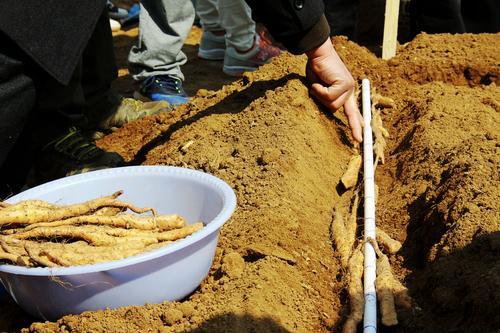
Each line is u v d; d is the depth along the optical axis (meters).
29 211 1.30
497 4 3.09
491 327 1.21
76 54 1.46
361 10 3.50
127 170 1.52
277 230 1.51
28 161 1.77
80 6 1.46
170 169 1.49
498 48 2.49
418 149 1.91
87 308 1.25
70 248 1.24
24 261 1.19
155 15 2.55
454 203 1.53
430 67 2.42
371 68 2.45
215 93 2.31
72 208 1.34
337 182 1.88
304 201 1.68
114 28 4.19
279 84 2.13
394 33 2.53
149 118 2.36
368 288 1.42
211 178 1.44
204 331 1.21
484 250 1.35
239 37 3.15
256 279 1.35
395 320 1.34
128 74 3.31
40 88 1.60
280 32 1.68
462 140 1.88
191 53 3.70
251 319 1.25
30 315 1.38
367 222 1.66
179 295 1.30
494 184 1.54
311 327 1.33
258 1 1.62
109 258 1.24
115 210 1.38
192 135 1.99
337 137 2.08
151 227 1.34
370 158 1.93
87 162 1.85
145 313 1.25
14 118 1.46
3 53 1.45
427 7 3.10
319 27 1.70
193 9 2.58
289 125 1.89
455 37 2.61
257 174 1.72
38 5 1.41
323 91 1.93
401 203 1.76
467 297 1.28
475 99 2.21
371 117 2.17
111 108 2.35
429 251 1.47
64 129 1.84
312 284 1.45
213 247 1.32
